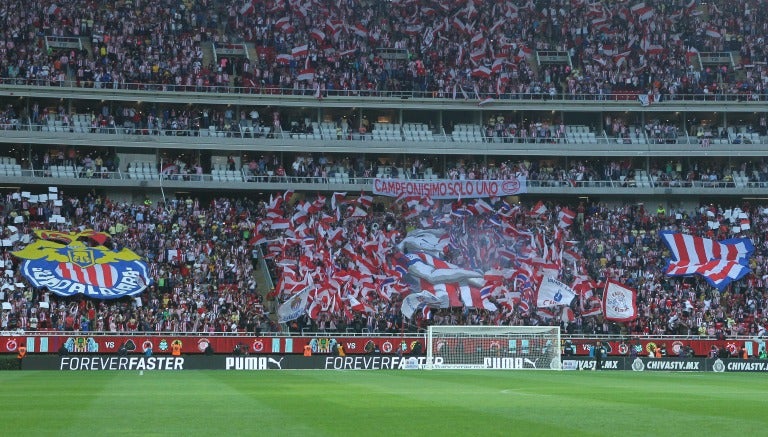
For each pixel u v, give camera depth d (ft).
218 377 157.17
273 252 241.35
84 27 282.36
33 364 192.44
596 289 248.32
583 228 268.41
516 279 240.32
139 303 225.35
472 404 94.48
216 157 284.00
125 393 112.27
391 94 290.56
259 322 225.76
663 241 260.62
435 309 239.09
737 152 290.15
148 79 275.80
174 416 81.05
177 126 275.59
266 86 283.59
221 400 99.86
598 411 87.04
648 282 250.78
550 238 258.98
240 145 277.23
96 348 209.15
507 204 263.90
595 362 213.25
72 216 254.47
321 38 294.46
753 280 254.88
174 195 276.82
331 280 229.04
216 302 227.40
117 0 289.53
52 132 264.93
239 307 227.81
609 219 273.54
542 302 237.45
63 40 279.69
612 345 228.22
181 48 285.02
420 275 236.22
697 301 246.88
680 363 212.64
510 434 68.39
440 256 248.52
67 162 270.05
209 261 241.76
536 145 288.92
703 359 212.02
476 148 287.69
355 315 229.86
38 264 226.58
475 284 237.86
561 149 289.33
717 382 150.51
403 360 209.67
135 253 238.27
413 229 257.55
